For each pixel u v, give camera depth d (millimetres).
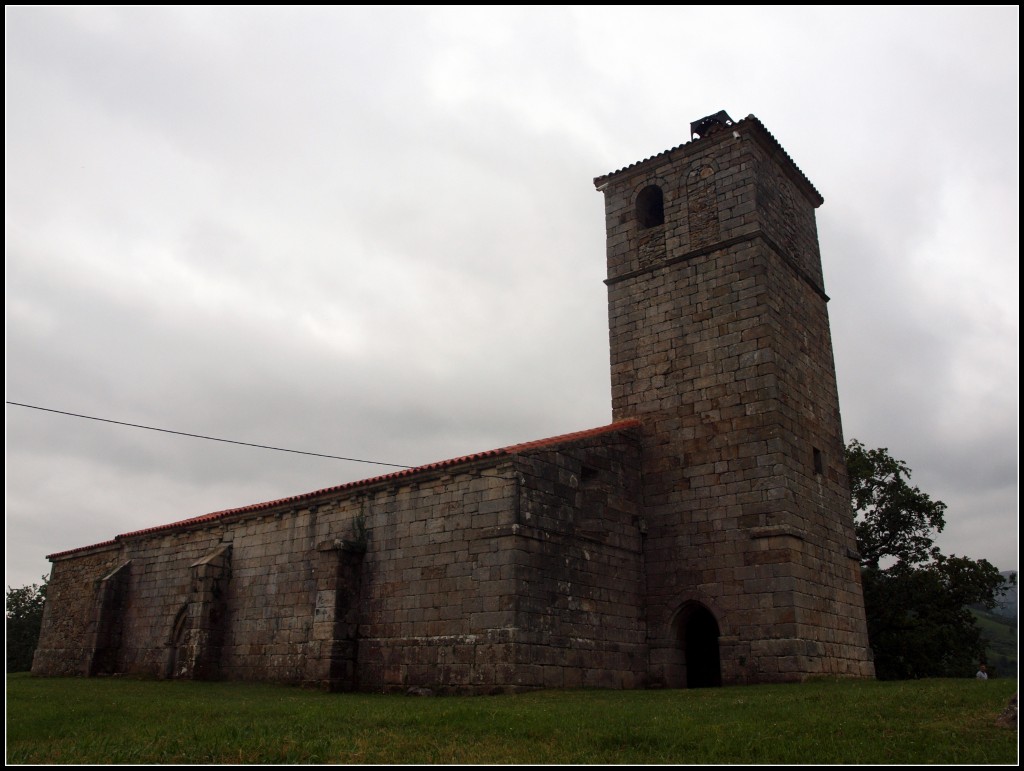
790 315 29922
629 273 32062
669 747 12852
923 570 44281
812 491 27781
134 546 37500
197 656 30438
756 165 30719
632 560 27688
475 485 25062
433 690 23766
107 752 12164
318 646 26156
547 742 13391
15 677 35719
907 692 17484
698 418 28625
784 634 24641
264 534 31562
